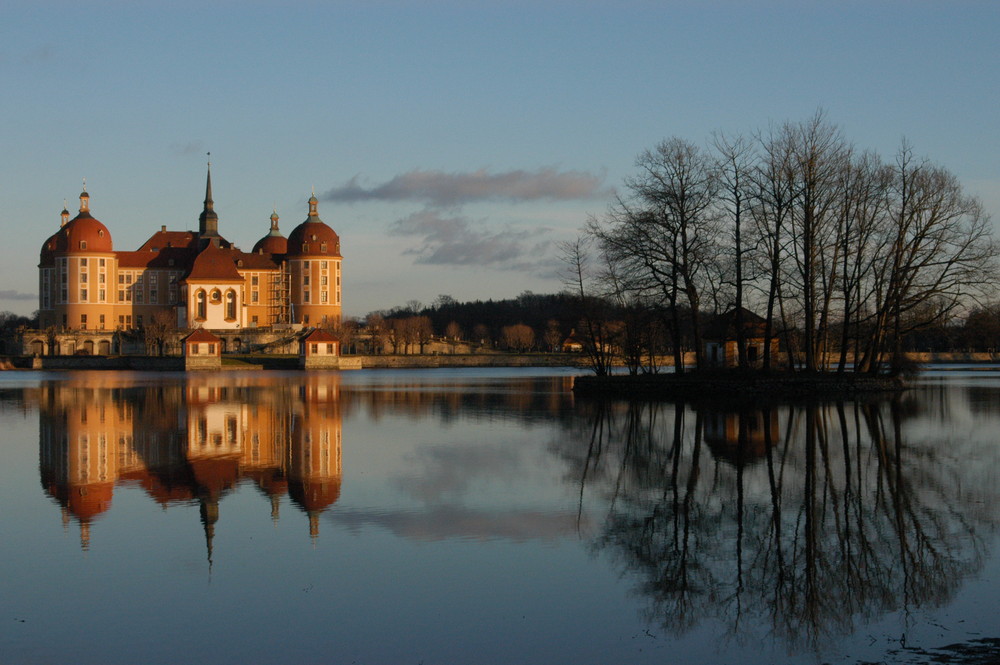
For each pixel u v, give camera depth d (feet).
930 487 115.24
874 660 60.39
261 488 118.21
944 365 579.48
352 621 68.18
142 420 213.87
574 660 61.31
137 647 63.77
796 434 169.07
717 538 90.38
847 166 250.78
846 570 79.61
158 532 94.17
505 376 521.65
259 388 368.89
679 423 191.62
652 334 299.38
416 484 120.16
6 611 70.59
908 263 258.78
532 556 84.58
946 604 70.79
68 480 125.39
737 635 65.16
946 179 257.55
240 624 67.72
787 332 263.70
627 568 80.69
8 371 636.89
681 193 246.47
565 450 152.25
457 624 67.51
